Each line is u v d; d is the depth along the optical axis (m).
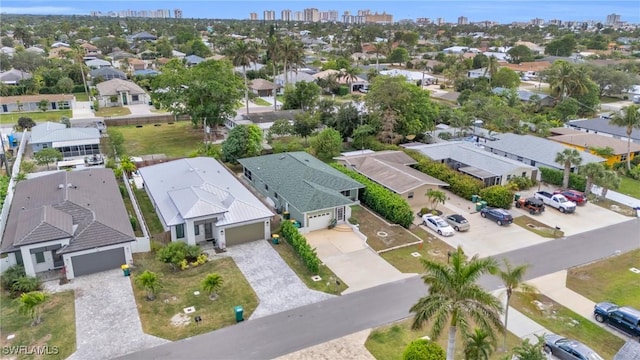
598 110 92.88
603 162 54.50
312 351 25.52
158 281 31.16
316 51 195.00
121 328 27.34
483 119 77.81
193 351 25.45
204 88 68.19
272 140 67.19
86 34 198.25
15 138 66.50
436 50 197.88
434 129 72.44
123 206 40.44
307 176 45.47
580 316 29.20
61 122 74.94
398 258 36.34
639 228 42.38
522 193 50.84
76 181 43.44
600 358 23.77
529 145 60.47
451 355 21.38
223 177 46.69
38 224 32.88
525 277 33.66
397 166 52.94
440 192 44.66
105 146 67.06
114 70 113.06
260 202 41.41
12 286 30.97
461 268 20.84
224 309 29.41
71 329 27.16
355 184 45.66
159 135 73.62
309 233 40.44
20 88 98.38
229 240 37.69
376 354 25.33
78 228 34.06
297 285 32.28
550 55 170.38
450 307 20.31
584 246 38.72
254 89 110.56
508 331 27.45
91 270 33.34
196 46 155.75
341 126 68.62
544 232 41.38
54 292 30.92
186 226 36.69
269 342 26.27
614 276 34.00
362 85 119.62
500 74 109.81
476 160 55.53
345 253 37.03
